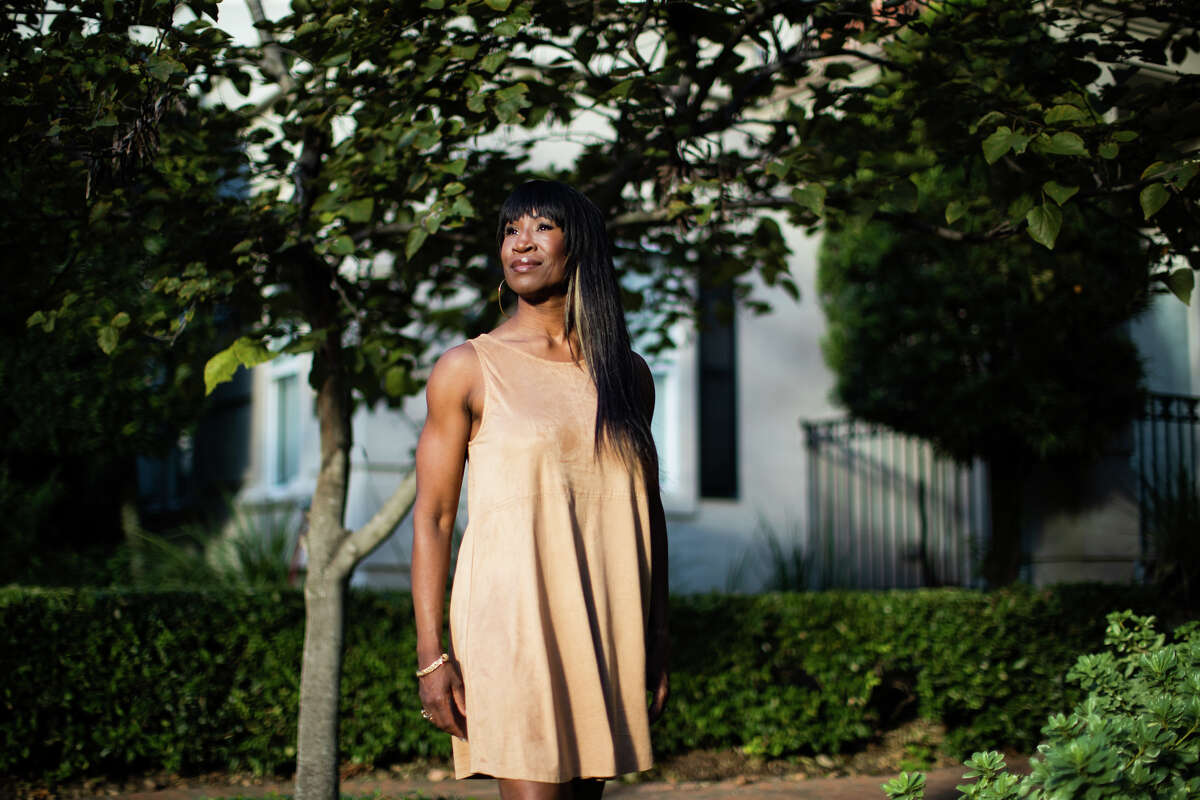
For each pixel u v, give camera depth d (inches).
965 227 176.6
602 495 91.6
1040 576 313.9
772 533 374.3
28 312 172.4
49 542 321.7
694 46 156.5
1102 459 299.7
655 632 99.0
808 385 388.2
